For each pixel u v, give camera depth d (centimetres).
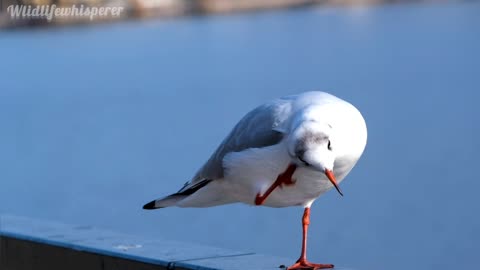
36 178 2411
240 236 1734
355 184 2125
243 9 11269
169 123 3381
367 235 1753
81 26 8356
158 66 5962
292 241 1716
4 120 3741
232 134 643
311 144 576
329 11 10875
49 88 4956
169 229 1838
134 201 2123
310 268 637
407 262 1673
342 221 1811
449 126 2955
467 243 1745
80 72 5734
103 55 6875
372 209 1903
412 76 4506
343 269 641
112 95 4525
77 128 3362
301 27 8456
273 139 603
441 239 1762
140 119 3528
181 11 10312
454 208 1948
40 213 2053
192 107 3862
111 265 677
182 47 7325
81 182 2328
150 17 9738
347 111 601
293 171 600
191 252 677
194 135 3059
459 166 2341
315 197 633
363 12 10094
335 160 596
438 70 4697
